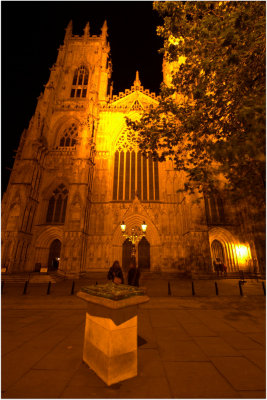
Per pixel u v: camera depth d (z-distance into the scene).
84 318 7.72
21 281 19.34
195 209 23.78
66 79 37.69
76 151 31.02
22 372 3.77
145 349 4.91
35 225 27.48
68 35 41.12
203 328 6.52
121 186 29.77
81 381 3.47
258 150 4.62
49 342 5.32
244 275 21.86
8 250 23.50
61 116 34.00
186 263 24.69
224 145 5.54
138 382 3.45
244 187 5.50
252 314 8.25
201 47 9.34
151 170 30.48
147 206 28.16
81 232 24.53
